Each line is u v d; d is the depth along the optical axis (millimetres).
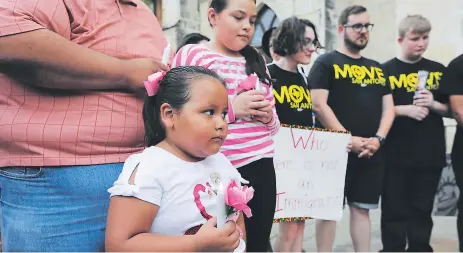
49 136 1403
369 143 3211
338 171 3057
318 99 3227
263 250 2070
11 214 1442
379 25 3877
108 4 1535
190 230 1401
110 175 1474
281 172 2857
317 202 2984
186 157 1446
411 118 3373
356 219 3285
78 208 1445
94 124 1443
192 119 1390
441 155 3424
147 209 1334
